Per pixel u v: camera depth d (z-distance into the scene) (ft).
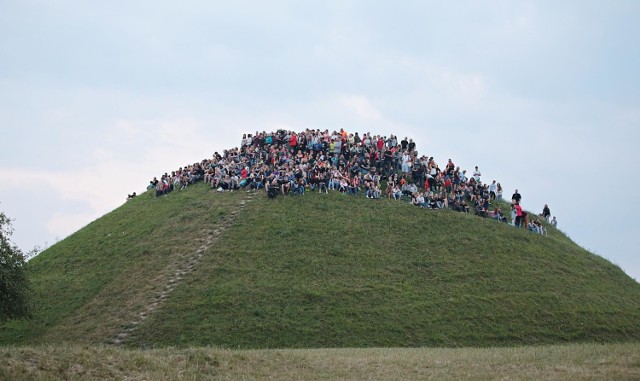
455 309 213.87
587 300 234.38
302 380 125.90
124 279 226.58
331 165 285.23
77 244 271.69
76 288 228.22
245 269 222.48
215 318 197.47
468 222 271.49
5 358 117.29
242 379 123.34
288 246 237.66
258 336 191.21
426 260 240.32
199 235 245.45
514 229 278.05
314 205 264.72
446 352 160.86
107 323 199.31
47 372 115.03
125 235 264.93
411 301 215.10
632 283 267.80
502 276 237.86
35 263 262.26
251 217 253.65
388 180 286.46
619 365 132.05
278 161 281.13
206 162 303.07
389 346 192.03
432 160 294.05
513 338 204.33
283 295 210.38
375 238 249.14
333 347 188.44
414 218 266.57
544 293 231.30
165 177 302.45
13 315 191.11
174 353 137.39
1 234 185.47
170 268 226.17
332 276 223.71
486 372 131.23
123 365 124.16
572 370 129.18
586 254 284.00
